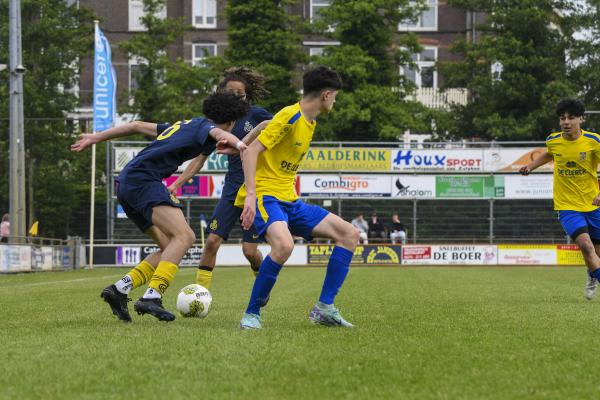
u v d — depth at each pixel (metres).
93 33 73.38
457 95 84.19
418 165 60.81
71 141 71.25
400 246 59.59
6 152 69.69
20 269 44.84
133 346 10.16
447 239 61.84
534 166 19.66
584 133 19.03
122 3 84.38
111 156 59.50
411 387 7.69
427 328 12.44
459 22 85.38
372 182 60.69
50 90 71.12
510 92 68.88
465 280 31.42
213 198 60.22
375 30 68.69
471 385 7.79
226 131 13.27
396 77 70.12
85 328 12.34
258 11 67.12
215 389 7.60
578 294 21.84
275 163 12.72
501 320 13.80
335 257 12.85
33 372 8.46
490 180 60.56
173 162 13.15
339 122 66.25
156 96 70.00
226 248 58.81
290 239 12.38
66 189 70.50
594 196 19.30
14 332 11.97
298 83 79.38
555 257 59.38
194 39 83.69
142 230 13.48
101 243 64.88
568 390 7.59
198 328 12.30
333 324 12.85
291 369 8.59
